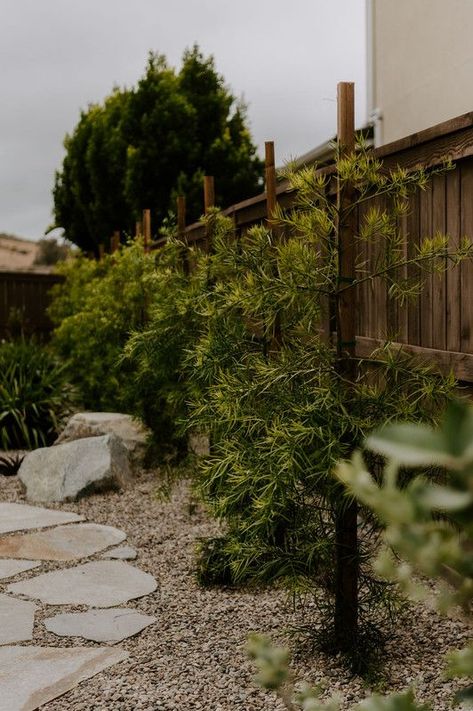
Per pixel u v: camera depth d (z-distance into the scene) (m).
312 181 3.38
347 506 3.15
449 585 3.45
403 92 7.47
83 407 10.14
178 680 3.27
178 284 5.30
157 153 14.12
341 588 3.38
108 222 15.42
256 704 3.04
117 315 8.24
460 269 3.77
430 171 3.96
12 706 3.07
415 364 3.82
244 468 3.40
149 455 7.20
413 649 3.46
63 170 17.05
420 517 0.64
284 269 3.41
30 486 6.65
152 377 5.91
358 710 0.92
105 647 3.63
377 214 3.39
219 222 4.96
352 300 3.44
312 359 3.38
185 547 5.16
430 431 0.61
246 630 3.78
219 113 14.81
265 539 3.54
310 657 3.43
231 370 3.95
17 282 15.12
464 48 6.29
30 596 4.32
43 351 10.41
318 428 3.08
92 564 4.85
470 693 0.87
